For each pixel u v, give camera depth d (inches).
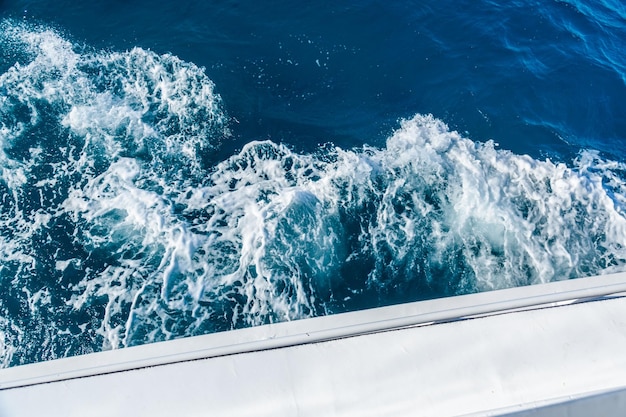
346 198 302.4
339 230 288.0
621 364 136.1
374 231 288.5
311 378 132.8
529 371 134.7
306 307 259.1
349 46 395.5
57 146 323.6
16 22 400.2
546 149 338.6
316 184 308.5
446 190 309.1
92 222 289.7
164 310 255.9
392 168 319.6
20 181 306.7
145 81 362.3
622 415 132.2
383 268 274.5
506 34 414.3
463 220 294.7
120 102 348.5
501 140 342.6
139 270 270.4
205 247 279.0
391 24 413.4
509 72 386.0
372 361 135.3
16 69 365.4
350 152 328.2
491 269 275.6
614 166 331.3
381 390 131.0
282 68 377.7
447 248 282.8
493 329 141.9
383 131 343.0
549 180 317.7
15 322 253.4
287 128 341.1
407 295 265.7
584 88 379.6
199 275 268.5
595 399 131.3
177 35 396.2
